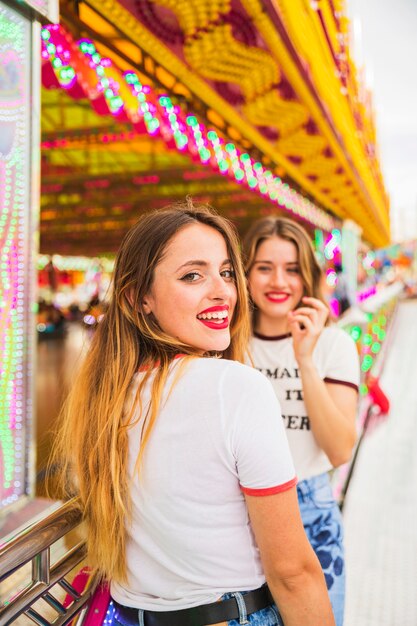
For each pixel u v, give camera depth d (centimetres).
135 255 110
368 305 763
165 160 994
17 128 106
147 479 97
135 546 106
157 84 316
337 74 421
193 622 97
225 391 94
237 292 120
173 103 346
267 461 92
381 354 943
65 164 1004
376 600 282
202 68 302
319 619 94
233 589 97
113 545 105
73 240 2281
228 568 96
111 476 104
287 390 181
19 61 106
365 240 2012
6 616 96
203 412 93
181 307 106
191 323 106
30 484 110
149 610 102
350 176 691
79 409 115
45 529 101
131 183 1210
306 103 369
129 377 106
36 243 111
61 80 231
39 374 905
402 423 599
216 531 95
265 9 226
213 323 107
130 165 1037
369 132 847
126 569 107
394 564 316
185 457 94
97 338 116
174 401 96
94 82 253
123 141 777
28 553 95
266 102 371
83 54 242
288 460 94
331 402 164
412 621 263
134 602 104
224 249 112
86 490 112
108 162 999
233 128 452
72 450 118
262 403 94
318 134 469
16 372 107
